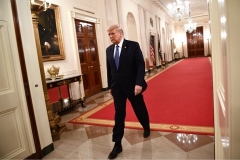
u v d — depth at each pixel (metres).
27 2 2.46
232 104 0.45
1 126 2.13
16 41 2.26
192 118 3.42
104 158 2.41
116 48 2.43
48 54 4.84
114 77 2.42
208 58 17.64
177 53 20.28
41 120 2.60
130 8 9.74
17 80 2.29
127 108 4.43
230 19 0.43
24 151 2.34
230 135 0.46
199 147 2.43
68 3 5.57
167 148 2.49
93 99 5.93
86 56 6.39
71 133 3.34
